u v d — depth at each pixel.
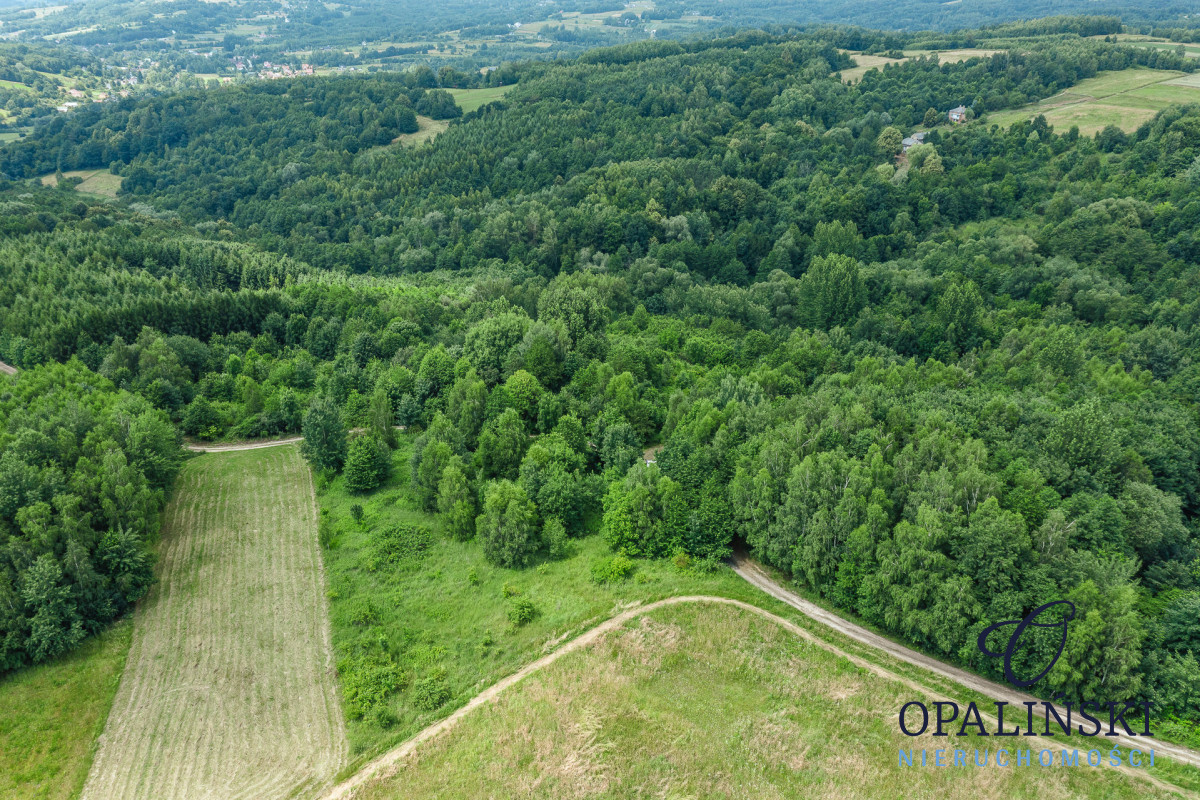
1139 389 98.56
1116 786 49.34
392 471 90.94
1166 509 67.31
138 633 64.31
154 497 76.06
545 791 49.81
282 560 74.69
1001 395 88.25
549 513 75.50
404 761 52.16
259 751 53.34
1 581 59.69
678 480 77.19
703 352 122.38
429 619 65.88
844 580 62.59
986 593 57.62
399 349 117.69
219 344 124.50
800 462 71.19
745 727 54.34
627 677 58.31
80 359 112.44
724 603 65.38
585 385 101.06
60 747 53.34
